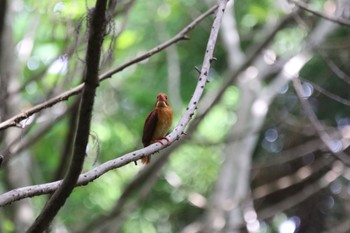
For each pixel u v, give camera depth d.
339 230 16.22
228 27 16.28
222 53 19.91
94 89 5.07
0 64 10.73
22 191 5.64
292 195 19.53
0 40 10.54
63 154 10.64
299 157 18.66
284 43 17.92
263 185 19.67
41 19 11.98
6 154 8.73
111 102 17.61
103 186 17.88
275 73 17.97
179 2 16.89
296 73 13.52
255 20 18.84
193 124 12.74
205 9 17.52
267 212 17.56
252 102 15.94
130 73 17.44
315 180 19.33
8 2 10.21
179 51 19.02
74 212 17.41
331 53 18.23
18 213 11.29
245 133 15.35
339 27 18.56
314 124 12.37
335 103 19.95
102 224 12.62
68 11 9.88
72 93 6.66
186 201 19.47
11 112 10.32
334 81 19.80
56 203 5.49
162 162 12.62
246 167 15.62
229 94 19.66
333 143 15.05
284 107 19.77
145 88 17.89
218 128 19.25
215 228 14.64
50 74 11.28
